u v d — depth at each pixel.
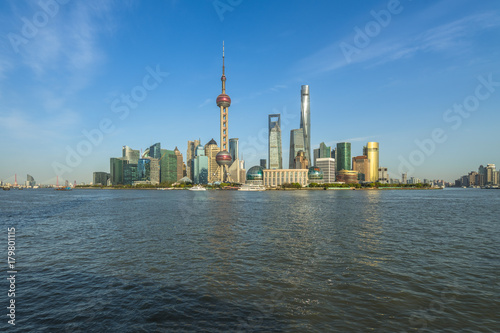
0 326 21.03
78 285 29.09
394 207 124.44
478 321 21.53
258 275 31.78
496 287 28.09
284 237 53.88
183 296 26.25
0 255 41.22
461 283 29.19
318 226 68.06
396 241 50.12
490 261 37.28
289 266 35.09
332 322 21.45
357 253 41.47
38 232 61.28
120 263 36.78
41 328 20.81
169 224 72.31
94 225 71.56
